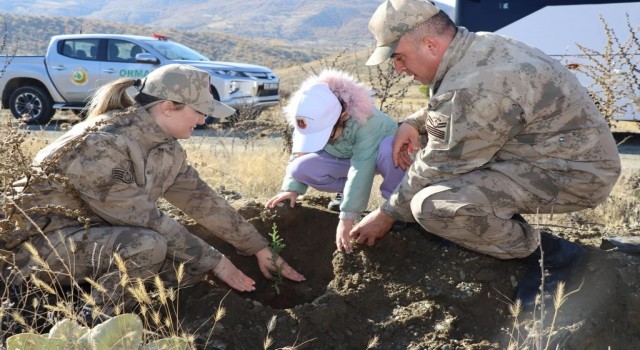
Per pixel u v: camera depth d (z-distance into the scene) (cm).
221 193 541
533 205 319
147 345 261
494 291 330
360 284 343
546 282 327
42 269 280
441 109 309
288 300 370
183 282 326
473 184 314
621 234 414
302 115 351
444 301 329
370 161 359
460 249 348
